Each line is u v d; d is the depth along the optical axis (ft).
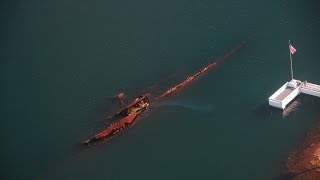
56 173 352.49
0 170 359.05
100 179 341.62
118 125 382.63
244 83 416.05
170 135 371.97
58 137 387.14
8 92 451.12
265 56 441.68
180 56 464.24
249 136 361.51
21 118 415.64
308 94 392.88
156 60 464.24
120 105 411.13
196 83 425.69
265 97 397.39
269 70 424.87
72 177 347.15
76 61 479.82
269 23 483.10
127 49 486.38
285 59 433.07
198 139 364.79
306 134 353.31
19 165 363.56
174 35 495.82
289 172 322.55
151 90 424.05
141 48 484.74
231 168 335.26
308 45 443.73
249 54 448.24
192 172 336.29
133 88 430.61
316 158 328.29
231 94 406.00
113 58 476.54
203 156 348.79
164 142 366.02
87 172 349.41
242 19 498.69
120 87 434.30
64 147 375.66
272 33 468.34
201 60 453.58
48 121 407.23
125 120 385.70
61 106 422.82
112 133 379.14
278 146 347.77
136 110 394.93
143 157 354.95
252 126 371.15
